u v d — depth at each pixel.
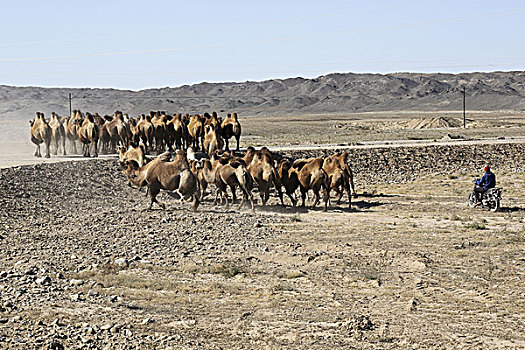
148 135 43.56
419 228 22.83
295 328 11.54
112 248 18.34
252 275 15.66
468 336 11.22
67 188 29.02
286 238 20.66
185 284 14.62
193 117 45.38
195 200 25.30
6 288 13.16
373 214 26.64
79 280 14.25
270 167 27.16
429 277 15.46
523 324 11.92
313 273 15.99
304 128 131.25
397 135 95.38
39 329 10.61
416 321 12.09
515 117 192.62
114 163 36.81
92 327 10.88
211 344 10.54
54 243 18.50
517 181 40.56
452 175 44.53
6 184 26.56
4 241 18.28
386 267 16.64
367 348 10.55
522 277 15.32
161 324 11.52
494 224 23.84
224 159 27.23
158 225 22.00
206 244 19.39
